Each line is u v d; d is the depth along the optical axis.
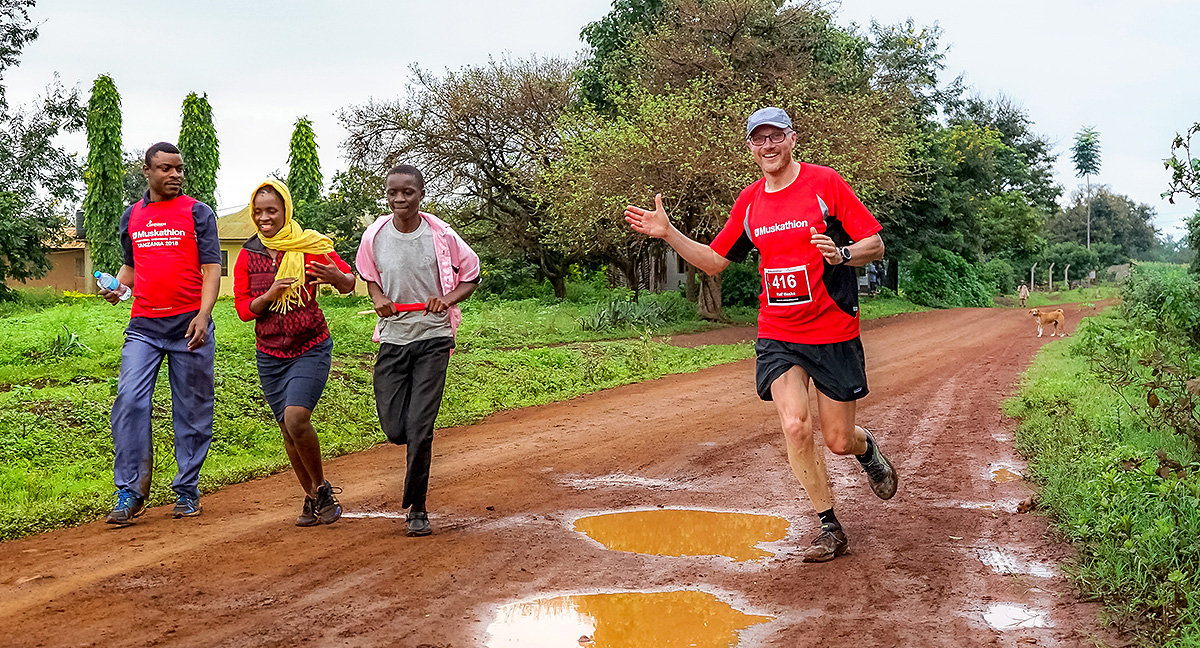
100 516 5.71
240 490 6.70
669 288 42.75
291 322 5.40
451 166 31.23
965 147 42.31
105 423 8.62
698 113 23.34
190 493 5.79
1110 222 101.12
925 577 4.30
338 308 26.09
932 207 38.78
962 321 29.27
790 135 4.66
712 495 6.27
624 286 39.81
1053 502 5.51
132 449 5.61
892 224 37.88
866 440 5.11
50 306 32.09
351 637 3.52
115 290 5.66
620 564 4.59
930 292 43.97
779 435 8.71
